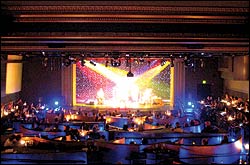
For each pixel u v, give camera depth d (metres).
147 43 11.34
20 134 14.51
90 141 13.55
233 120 19.62
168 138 15.19
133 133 15.73
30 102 26.97
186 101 27.28
